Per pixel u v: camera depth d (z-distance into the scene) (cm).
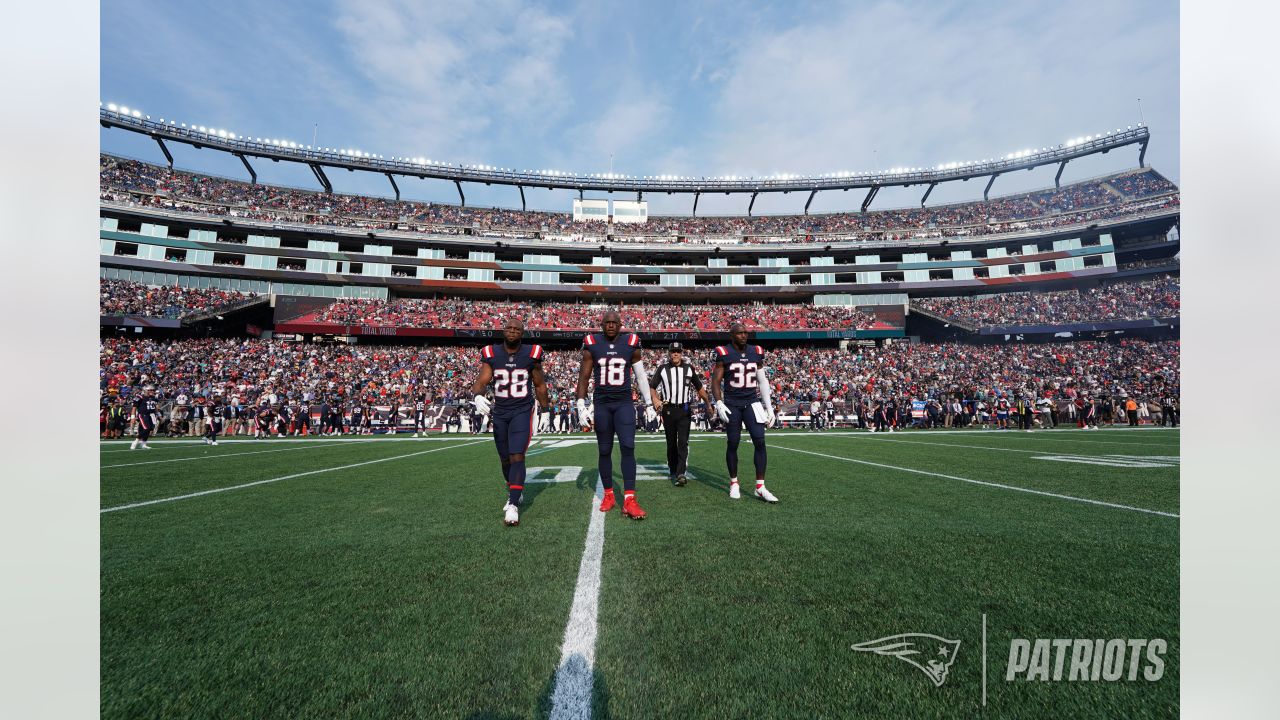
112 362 2294
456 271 3594
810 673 160
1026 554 273
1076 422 2084
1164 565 255
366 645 178
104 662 168
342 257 3391
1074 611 203
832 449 954
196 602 215
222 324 2991
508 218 4216
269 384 2280
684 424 530
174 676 160
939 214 4188
